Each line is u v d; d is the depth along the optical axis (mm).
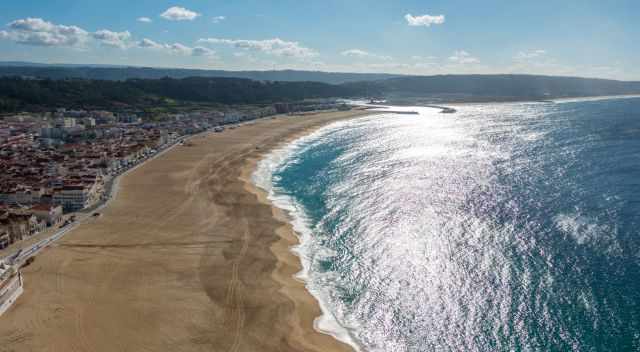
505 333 85375
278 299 98125
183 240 127938
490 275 105750
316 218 147500
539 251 116562
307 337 86062
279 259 116750
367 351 82875
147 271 109688
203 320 90188
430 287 102188
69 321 89312
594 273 104250
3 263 102688
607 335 83062
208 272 109562
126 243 125750
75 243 125438
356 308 95938
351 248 123625
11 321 89125
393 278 106875
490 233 129125
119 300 97000
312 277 108750
